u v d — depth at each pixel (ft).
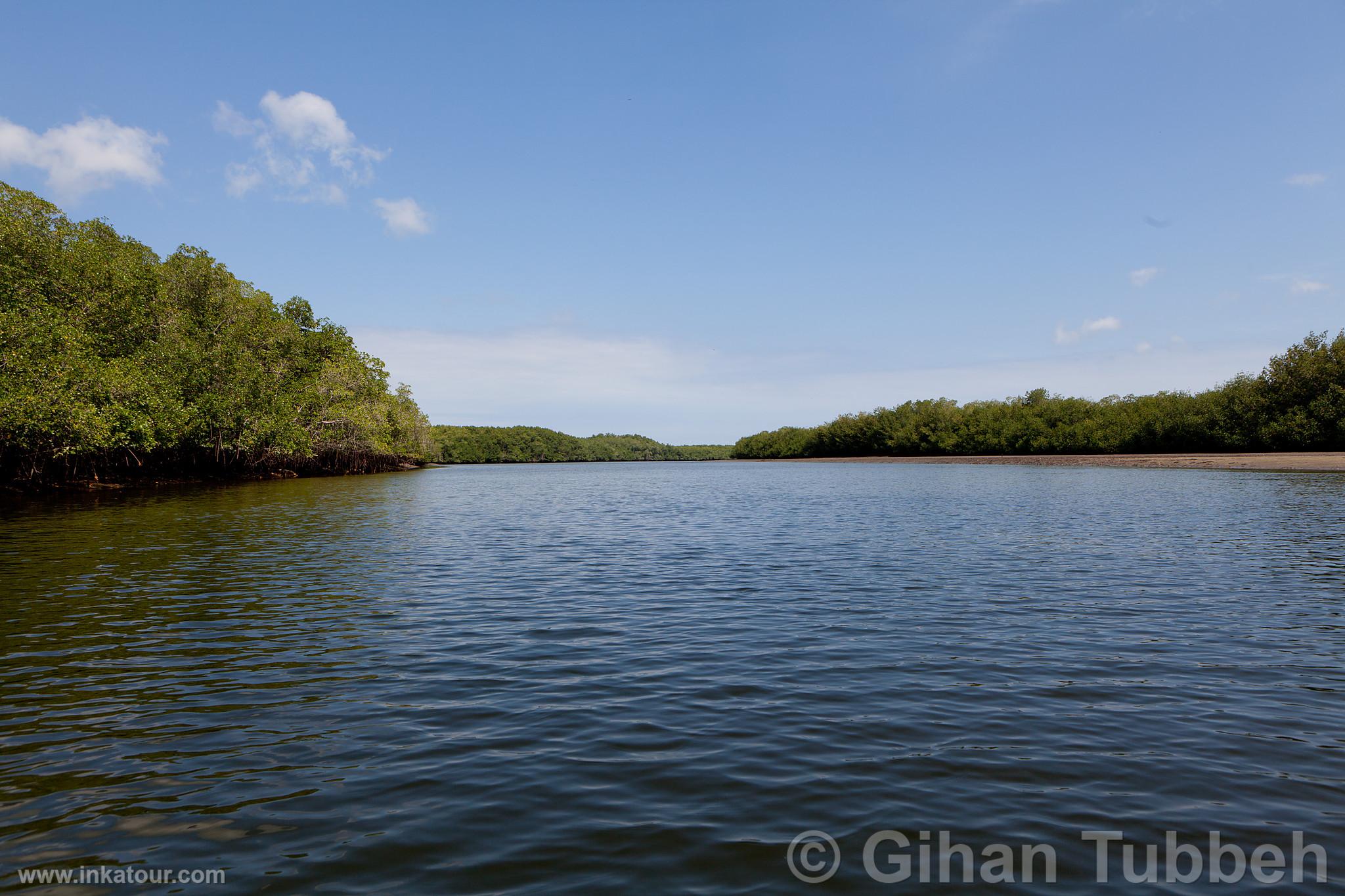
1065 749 24.75
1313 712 28.25
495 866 17.70
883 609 46.91
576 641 39.40
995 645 38.29
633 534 92.68
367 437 308.40
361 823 19.79
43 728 26.61
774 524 102.89
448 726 26.91
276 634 40.52
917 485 199.62
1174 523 94.12
